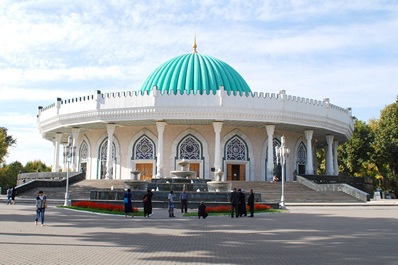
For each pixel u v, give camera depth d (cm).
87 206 2291
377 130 5647
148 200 1950
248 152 4259
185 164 3369
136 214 2012
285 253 955
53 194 3266
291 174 4450
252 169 4238
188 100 3766
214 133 4212
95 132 4528
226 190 2770
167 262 837
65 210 2211
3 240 1120
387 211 2377
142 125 4219
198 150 4206
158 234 1294
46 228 1416
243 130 4275
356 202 3167
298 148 4606
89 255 905
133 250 980
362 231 1384
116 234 1279
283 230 1410
